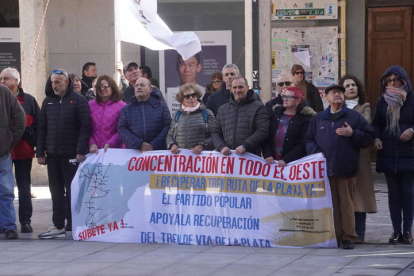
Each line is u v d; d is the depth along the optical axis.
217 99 9.00
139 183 8.60
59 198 9.02
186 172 8.44
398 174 8.23
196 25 14.07
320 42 13.78
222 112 8.33
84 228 8.75
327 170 7.90
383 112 8.25
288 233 8.03
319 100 10.51
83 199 8.77
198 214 8.38
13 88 9.27
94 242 8.65
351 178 7.94
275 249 7.97
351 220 7.92
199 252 7.92
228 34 14.01
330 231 7.89
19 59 14.25
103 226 8.69
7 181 8.98
